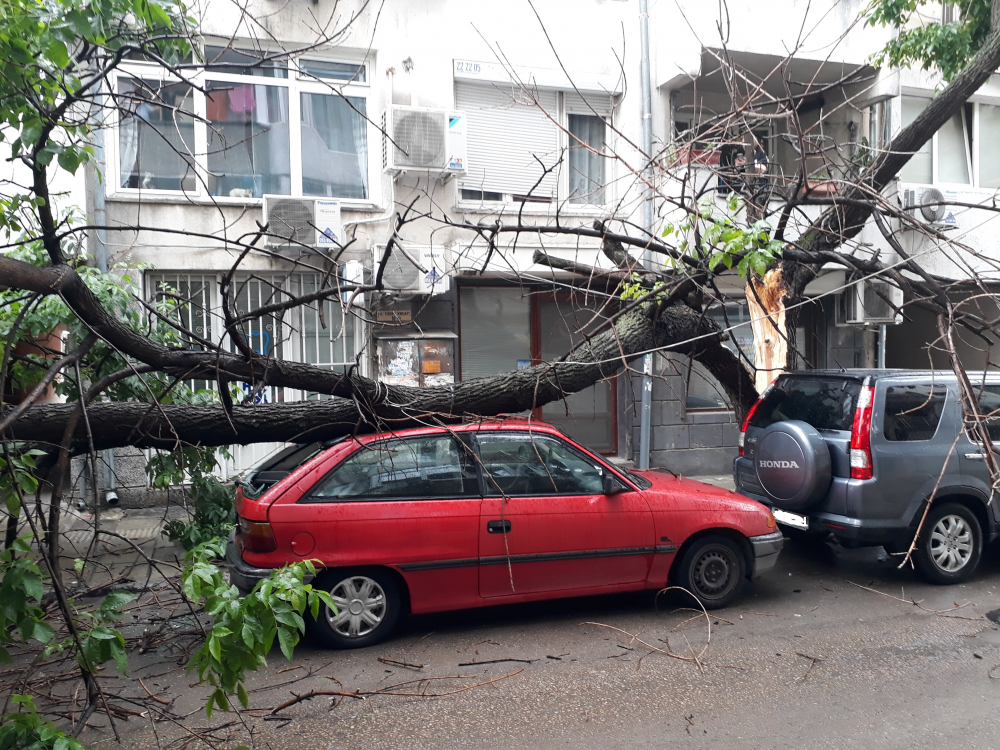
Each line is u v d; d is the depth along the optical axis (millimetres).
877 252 5941
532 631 5484
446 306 10320
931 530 6531
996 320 4582
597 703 4293
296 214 9367
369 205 10070
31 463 3734
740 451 7617
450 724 4047
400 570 5141
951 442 6555
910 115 12352
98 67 4473
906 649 5117
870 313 11703
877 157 7449
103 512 9133
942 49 9328
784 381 7246
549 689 4484
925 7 11453
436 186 10250
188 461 6746
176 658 5031
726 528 5934
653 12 10844
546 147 10867
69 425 3236
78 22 3621
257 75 9789
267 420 5551
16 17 3688
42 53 4004
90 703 3178
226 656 2961
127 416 5199
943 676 4668
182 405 5457
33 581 2951
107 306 5926
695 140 5770
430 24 10227
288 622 2979
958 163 12703
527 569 5414
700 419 11695
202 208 9469
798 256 5848
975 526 6699
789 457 6512
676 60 10430
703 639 5305
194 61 8703
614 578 5637
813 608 6020
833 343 12289
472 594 5332
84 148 4043
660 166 5688
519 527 5383
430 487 5312
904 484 6367
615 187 10969
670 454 11594
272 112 9891
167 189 9508
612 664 4863
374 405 5582
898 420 6441
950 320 4016
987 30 9234
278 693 4461
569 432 11469
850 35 10617
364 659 4969
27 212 6137
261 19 9508
